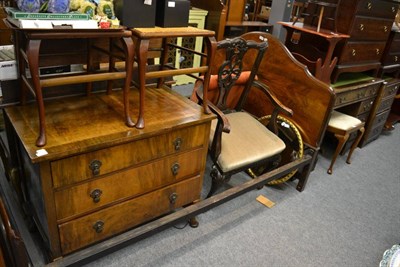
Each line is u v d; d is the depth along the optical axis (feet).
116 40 4.37
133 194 4.34
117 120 4.09
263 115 7.40
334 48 7.02
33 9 3.14
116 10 3.96
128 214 4.45
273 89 7.03
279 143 5.96
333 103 6.07
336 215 6.34
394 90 9.38
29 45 3.00
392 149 9.61
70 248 4.05
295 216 6.16
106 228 4.29
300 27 7.20
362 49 7.61
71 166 3.52
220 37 10.94
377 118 9.25
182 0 4.10
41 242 4.71
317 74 6.79
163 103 4.81
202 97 4.81
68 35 3.18
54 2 3.20
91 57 4.48
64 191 3.62
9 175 5.24
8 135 4.33
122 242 3.84
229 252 5.13
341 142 7.43
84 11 3.66
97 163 3.72
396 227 6.22
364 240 5.76
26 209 4.69
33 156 3.17
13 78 3.98
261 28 12.21
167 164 4.50
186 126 4.33
